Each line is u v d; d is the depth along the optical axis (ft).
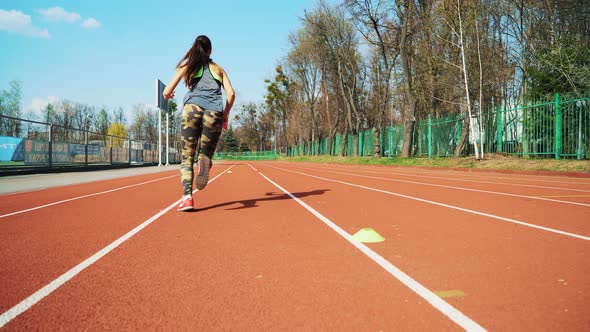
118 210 15.98
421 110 101.35
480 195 21.09
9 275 7.32
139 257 8.61
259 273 7.45
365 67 130.11
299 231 11.44
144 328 5.05
